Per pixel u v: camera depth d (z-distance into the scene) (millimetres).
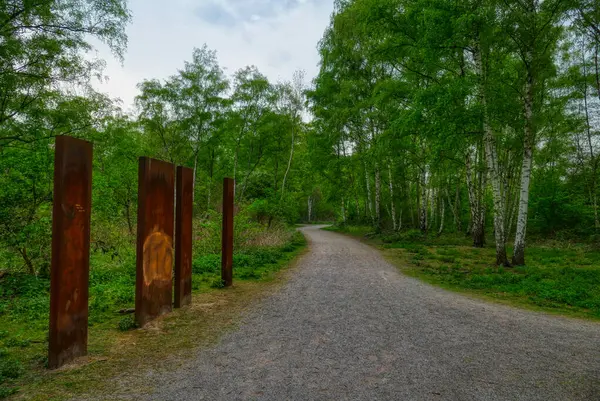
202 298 7273
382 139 18875
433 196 29375
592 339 4918
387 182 29547
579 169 24266
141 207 5293
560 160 24625
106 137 11688
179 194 6488
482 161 21297
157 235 5699
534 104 16812
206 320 5703
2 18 7711
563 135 22312
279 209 21953
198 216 19641
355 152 27500
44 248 8164
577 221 25062
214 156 29516
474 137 14055
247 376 3549
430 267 12102
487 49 12156
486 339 4820
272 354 4195
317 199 61750
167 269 6027
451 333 5082
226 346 4480
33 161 7898
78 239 4000
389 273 10906
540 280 9625
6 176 7766
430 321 5719
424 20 11711
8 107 8680
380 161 21969
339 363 3912
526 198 12078
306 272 10969
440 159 14648
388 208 32625
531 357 4156
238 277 9859
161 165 5789
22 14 8219
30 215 7848
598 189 23828
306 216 63594
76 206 3961
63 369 3699
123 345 4480
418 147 21281
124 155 17438
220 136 25219
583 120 21969
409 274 10812
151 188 5484
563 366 3881
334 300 7230
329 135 25406
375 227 27797
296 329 5230
